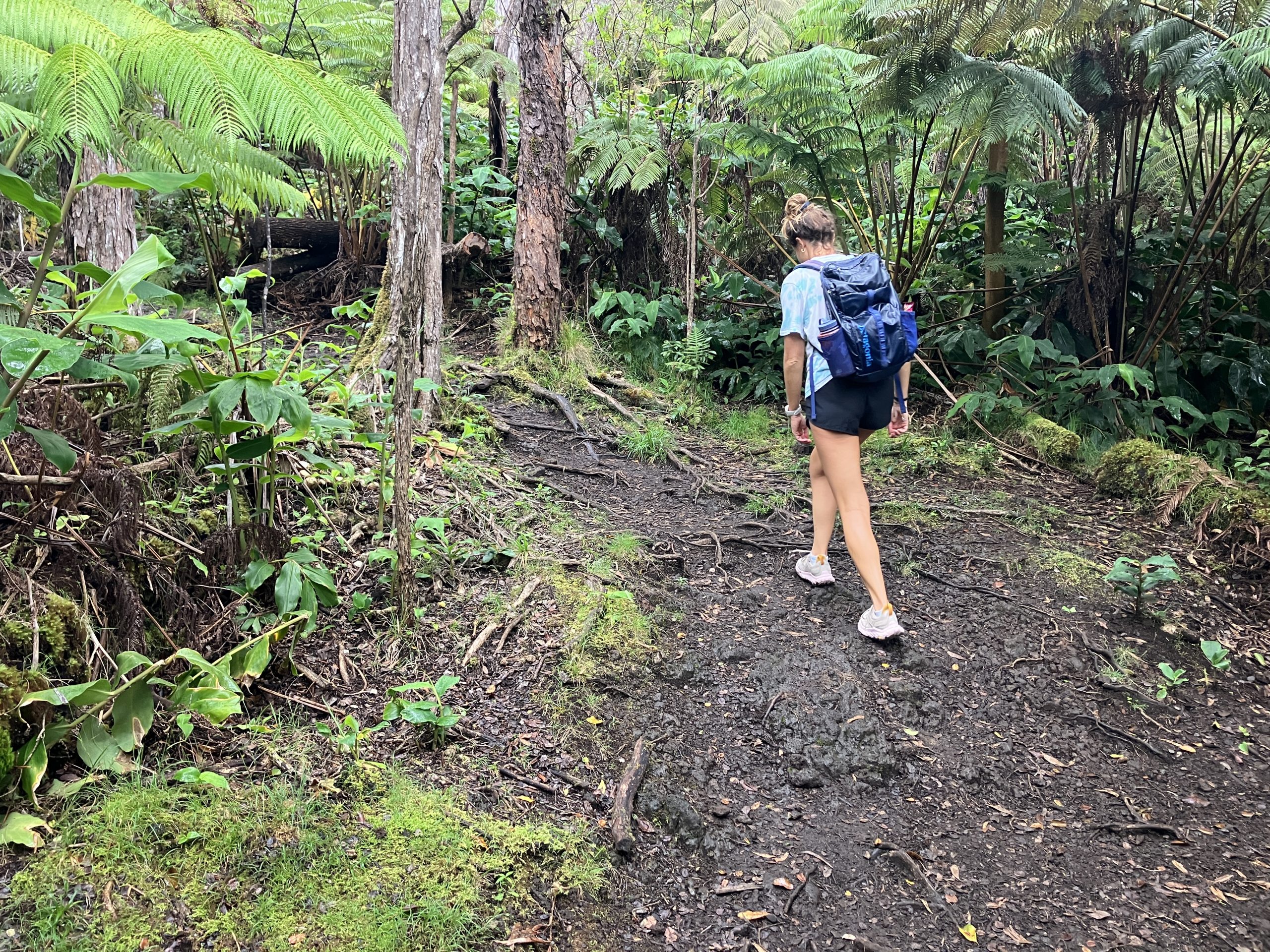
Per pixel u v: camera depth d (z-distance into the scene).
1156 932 2.27
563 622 3.16
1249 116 5.32
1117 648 3.47
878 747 2.86
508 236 7.38
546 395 5.61
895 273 6.22
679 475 4.95
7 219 5.45
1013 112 4.71
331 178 7.27
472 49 7.34
